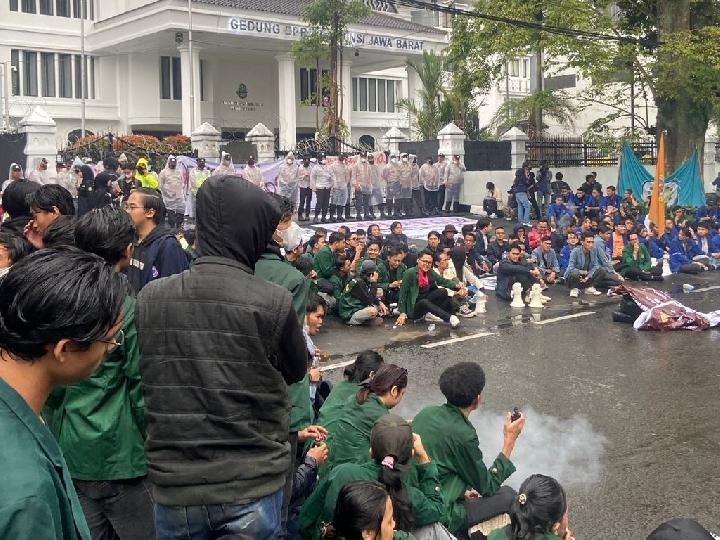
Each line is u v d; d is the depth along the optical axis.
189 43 27.89
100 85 32.84
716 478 5.89
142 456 3.41
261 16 29.81
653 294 11.66
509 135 25.69
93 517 3.39
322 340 10.57
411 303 11.71
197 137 22.03
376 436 3.69
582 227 17.14
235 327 2.61
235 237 2.75
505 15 21.84
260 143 22.62
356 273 12.16
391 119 40.00
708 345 10.21
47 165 19.56
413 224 21.72
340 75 27.31
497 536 3.79
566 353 9.87
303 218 21.06
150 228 4.61
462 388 4.50
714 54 20.56
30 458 1.48
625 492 5.64
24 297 1.57
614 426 7.05
